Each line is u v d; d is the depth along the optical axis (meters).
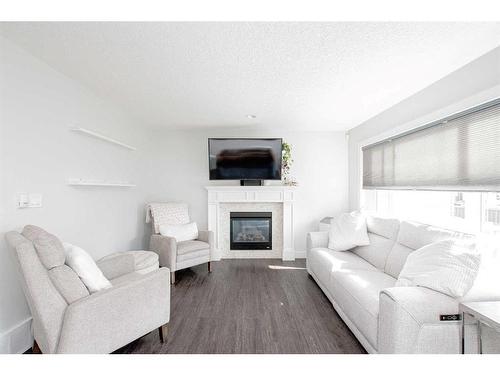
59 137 2.32
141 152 4.14
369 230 3.20
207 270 3.90
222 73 2.32
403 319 1.44
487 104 1.90
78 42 1.84
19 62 1.90
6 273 1.80
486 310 1.30
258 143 4.28
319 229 4.47
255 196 4.45
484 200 2.12
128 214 3.71
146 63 2.14
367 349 1.83
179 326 2.26
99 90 2.75
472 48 1.88
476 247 1.70
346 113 3.51
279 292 3.04
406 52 1.94
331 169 4.60
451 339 1.44
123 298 1.63
